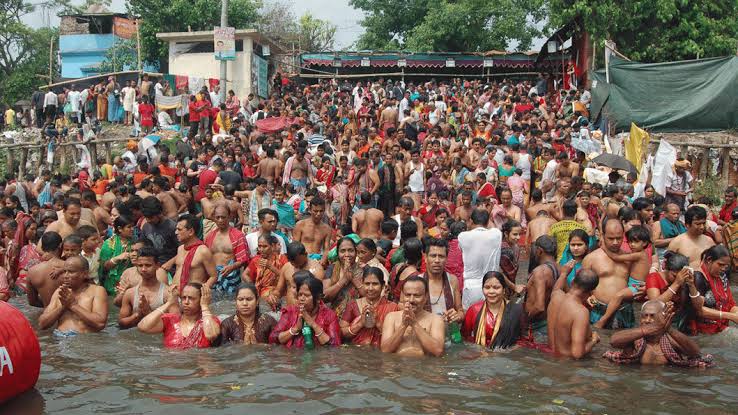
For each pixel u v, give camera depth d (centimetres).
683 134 1828
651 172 1445
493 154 1551
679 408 522
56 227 1002
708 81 1827
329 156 1580
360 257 777
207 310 711
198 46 2562
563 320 661
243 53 2531
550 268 736
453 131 1934
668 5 2206
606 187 1234
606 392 557
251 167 1553
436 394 552
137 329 770
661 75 1870
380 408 520
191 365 630
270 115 2050
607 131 1867
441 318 687
